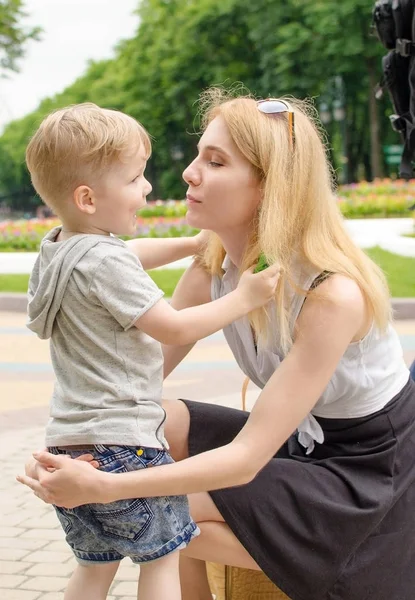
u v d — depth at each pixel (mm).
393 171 38000
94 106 2072
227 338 2326
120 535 1993
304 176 2084
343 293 2020
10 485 4203
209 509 2107
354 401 2168
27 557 3318
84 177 1974
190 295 2504
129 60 44781
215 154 2121
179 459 2350
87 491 1842
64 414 1988
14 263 14328
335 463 2182
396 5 3564
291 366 2014
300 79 33688
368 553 2125
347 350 2111
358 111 37781
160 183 45000
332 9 31203
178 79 38906
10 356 7691
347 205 21719
